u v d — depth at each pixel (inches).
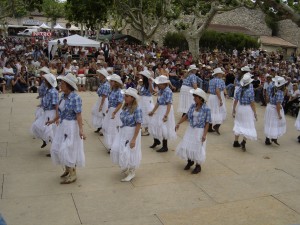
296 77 789.2
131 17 1231.5
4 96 581.3
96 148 334.6
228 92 636.7
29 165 286.2
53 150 247.0
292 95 531.5
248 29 1803.6
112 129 314.3
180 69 736.3
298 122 391.9
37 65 791.1
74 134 244.5
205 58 983.6
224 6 975.0
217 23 1814.7
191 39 1060.5
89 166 289.3
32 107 502.6
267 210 225.5
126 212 217.8
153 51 1152.2
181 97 452.1
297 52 1744.6
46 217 208.2
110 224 203.3
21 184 250.8
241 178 277.0
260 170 295.9
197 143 274.2
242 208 227.1
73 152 245.1
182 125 438.3
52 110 301.9
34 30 2206.0
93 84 677.3
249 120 341.4
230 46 1503.4
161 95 321.4
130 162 256.1
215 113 402.9
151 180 266.4
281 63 912.3
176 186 257.4
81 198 233.3
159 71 682.8
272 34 1863.9
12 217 206.4
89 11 1178.6
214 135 402.9
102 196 237.5
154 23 1552.7
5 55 984.9
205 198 240.1
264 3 428.8
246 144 370.6
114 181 261.9
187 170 288.7
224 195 245.6
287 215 219.8
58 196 234.8
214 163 309.4
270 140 381.1
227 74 645.9
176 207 226.1
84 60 845.8
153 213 217.5
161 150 331.0
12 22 2625.5
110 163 297.7
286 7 409.4
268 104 368.8
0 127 397.1
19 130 386.9
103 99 353.1
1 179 257.8
